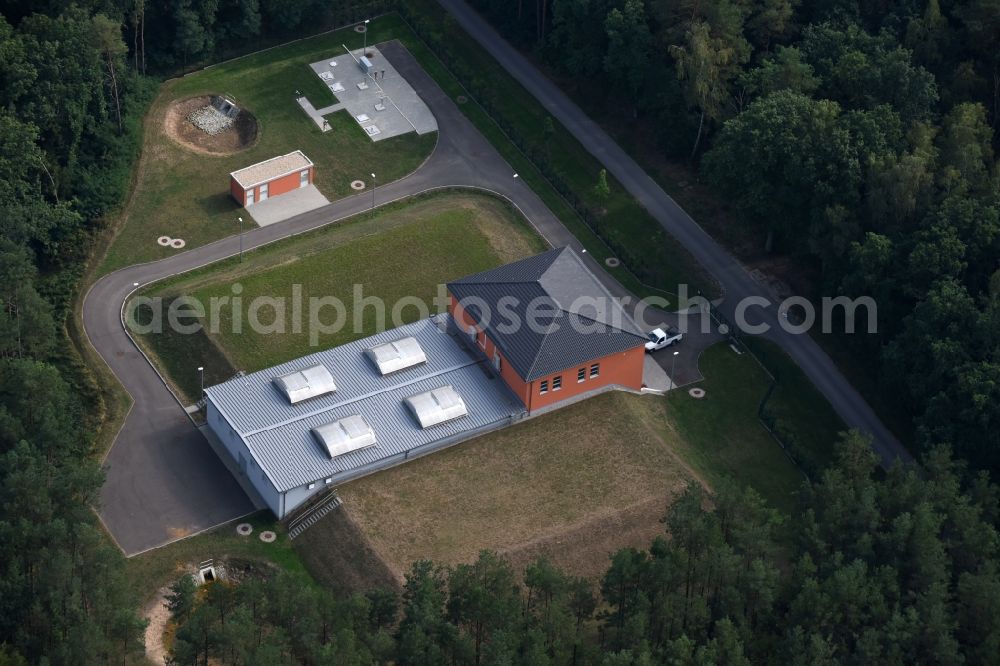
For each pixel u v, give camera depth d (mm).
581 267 164500
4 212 169750
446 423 153625
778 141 168375
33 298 157000
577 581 128375
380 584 140875
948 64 182125
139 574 143625
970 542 133375
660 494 150250
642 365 161750
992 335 151250
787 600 132000
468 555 143125
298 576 144000
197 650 124812
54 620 129500
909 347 156750
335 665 119625
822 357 170750
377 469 151000
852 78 176375
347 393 155375
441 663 123125
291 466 147875
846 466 143875
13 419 144750
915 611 125312
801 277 179375
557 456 153500
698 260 181625
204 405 160250
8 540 132500
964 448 148875
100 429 158000
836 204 165625
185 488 151875
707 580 130000
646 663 119875
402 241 179750
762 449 160375
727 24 182125
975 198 164125
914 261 158750
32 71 177125
